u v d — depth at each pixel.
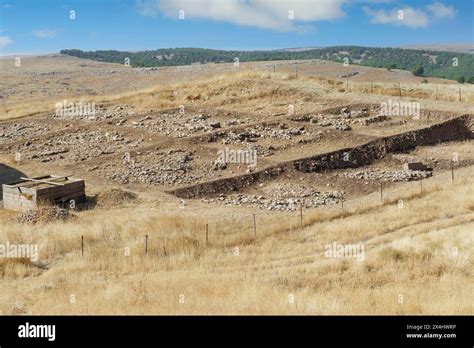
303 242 24.59
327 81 62.16
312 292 18.14
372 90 57.69
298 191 33.44
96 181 36.00
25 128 51.84
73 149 44.31
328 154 39.16
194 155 40.75
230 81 61.03
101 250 23.38
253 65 137.88
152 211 29.34
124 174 37.31
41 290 19.19
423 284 18.47
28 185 32.25
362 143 41.47
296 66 132.62
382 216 27.42
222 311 15.71
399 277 19.25
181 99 57.94
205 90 59.19
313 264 21.09
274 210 30.11
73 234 24.86
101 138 46.53
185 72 127.38
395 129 45.09
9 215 29.73
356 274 19.72
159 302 16.98
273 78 62.31
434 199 29.77
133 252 23.16
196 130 46.12
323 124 46.41
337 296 17.42
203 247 23.92
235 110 51.91
